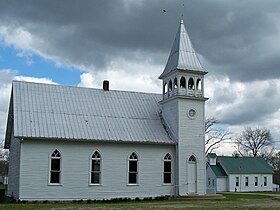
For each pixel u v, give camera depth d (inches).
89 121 1553.9
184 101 1641.2
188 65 1664.6
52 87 1637.6
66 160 1455.5
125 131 1574.8
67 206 1159.6
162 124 1685.5
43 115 1493.6
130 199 1519.4
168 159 1615.4
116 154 1536.7
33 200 1391.5
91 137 1483.8
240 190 3198.8
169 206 1151.6
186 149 1615.4
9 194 1609.3
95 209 1033.5
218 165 3302.2
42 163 1418.6
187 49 1712.6
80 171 1471.5
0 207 1098.1
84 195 1465.3
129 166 1551.4
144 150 1581.0
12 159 1590.8
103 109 1644.9
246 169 3270.2
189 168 1615.4
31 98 1546.5
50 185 1421.0
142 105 1748.3
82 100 1643.7
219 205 1202.0
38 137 1396.4
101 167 1507.1
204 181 1626.5
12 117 1622.8
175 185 1600.6
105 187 1501.0
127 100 1744.6
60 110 1549.0
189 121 1638.8
